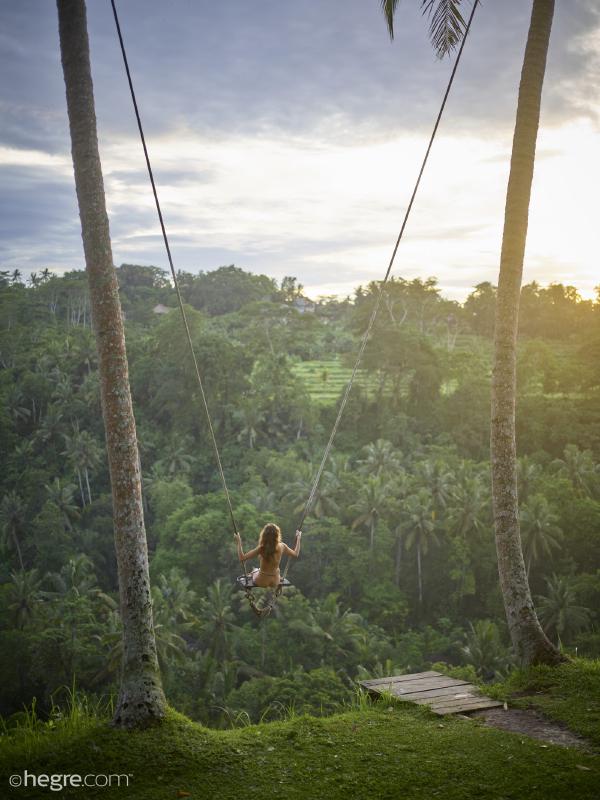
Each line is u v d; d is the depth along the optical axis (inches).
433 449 3267.7
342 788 222.1
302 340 4830.2
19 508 2854.3
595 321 5940.0
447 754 249.1
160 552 2461.9
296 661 1801.2
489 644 1736.0
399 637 2117.4
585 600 2105.1
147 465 3430.1
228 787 226.8
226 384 3548.2
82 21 328.8
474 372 3796.8
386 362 3639.3
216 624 1809.8
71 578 2231.8
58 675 1610.5
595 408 3521.2
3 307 5059.1
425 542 2292.1
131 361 3833.7
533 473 2603.3
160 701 287.0
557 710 300.5
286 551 344.5
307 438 3538.4
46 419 3464.6
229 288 7593.5
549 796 208.4
